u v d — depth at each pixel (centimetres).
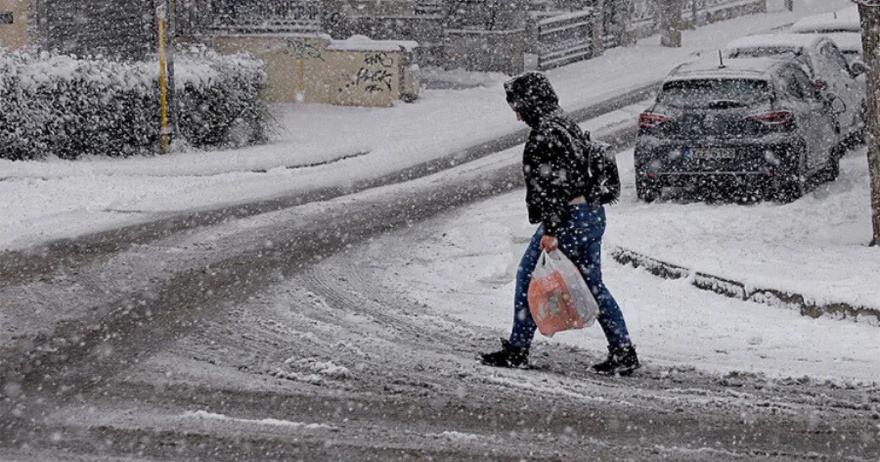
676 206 1537
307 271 1210
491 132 2408
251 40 2902
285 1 2934
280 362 855
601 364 832
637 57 3656
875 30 1169
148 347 898
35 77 1931
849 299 958
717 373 826
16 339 920
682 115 1552
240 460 644
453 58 3381
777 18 4641
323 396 770
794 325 957
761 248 1199
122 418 718
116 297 1073
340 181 1870
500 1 3322
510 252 1319
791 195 1541
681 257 1159
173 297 1078
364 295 1105
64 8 2531
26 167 1831
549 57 3475
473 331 966
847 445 673
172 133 2133
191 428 699
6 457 646
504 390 786
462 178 1888
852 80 1886
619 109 2619
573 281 805
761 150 1511
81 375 818
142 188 1753
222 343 912
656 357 874
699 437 687
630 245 1229
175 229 1436
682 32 4284
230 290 1112
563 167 793
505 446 669
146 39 2742
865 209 1388
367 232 1444
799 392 778
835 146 1692
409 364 853
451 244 1373
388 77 2833
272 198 1698
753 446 671
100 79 2017
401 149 2220
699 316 999
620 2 3900
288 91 2906
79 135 2006
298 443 673
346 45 2856
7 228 1420
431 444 672
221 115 2231
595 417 725
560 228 805
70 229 1421
